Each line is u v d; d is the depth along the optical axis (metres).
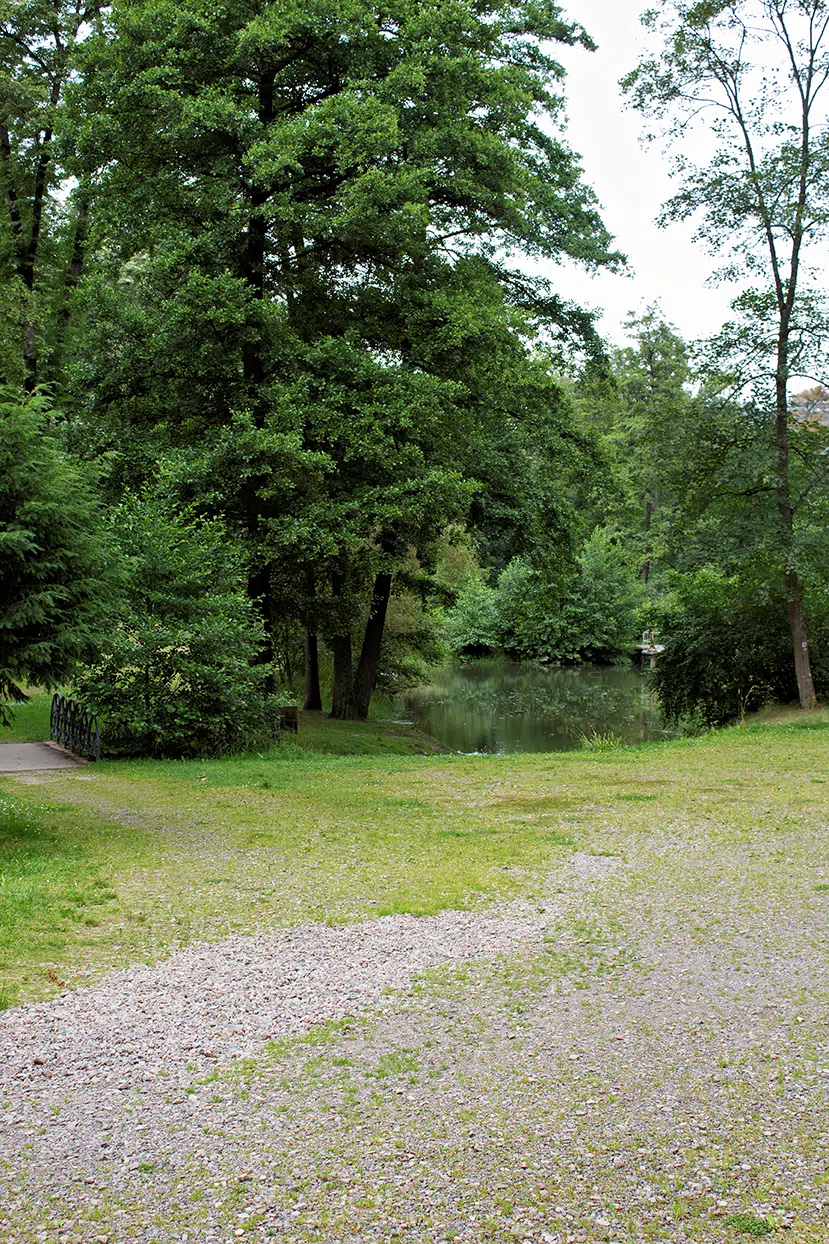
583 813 11.66
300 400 18.27
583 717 31.25
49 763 15.84
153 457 18.42
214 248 18.28
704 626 24.62
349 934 6.83
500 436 22.50
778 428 21.59
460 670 52.94
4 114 24.66
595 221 22.39
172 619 16.67
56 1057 4.84
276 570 22.38
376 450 18.03
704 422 22.22
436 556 28.25
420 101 19.06
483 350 20.19
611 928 7.01
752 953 6.48
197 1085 4.60
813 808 11.66
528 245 21.73
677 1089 4.59
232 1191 3.77
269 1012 5.46
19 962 6.11
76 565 9.86
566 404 23.89
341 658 26.64
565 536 24.47
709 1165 3.96
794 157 20.95
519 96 19.77
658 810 11.77
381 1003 5.61
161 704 16.62
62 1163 3.94
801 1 20.61
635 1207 3.68
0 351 24.81
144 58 18.36
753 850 9.49
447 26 19.02
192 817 11.29
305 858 9.18
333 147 18.23
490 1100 4.48
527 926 7.05
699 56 21.25
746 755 17.06
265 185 18.00
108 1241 3.47
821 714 21.59
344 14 17.67
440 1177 3.87
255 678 17.69
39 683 9.95
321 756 18.06
